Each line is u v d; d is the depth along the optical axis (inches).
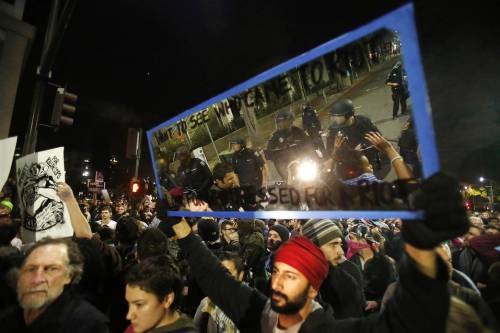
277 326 69.3
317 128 61.2
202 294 138.8
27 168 164.2
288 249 66.1
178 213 89.0
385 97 52.2
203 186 84.8
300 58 61.4
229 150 77.6
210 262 89.5
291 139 65.2
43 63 265.0
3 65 499.8
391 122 51.8
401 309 48.4
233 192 77.2
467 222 40.5
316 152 61.7
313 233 115.5
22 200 162.1
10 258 115.4
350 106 56.5
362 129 55.2
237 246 186.2
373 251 164.4
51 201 155.3
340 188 58.2
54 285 86.5
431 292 45.3
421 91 42.9
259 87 70.2
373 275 157.3
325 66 59.1
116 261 131.8
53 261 87.5
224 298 84.0
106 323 89.1
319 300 108.9
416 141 49.4
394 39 50.5
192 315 139.8
